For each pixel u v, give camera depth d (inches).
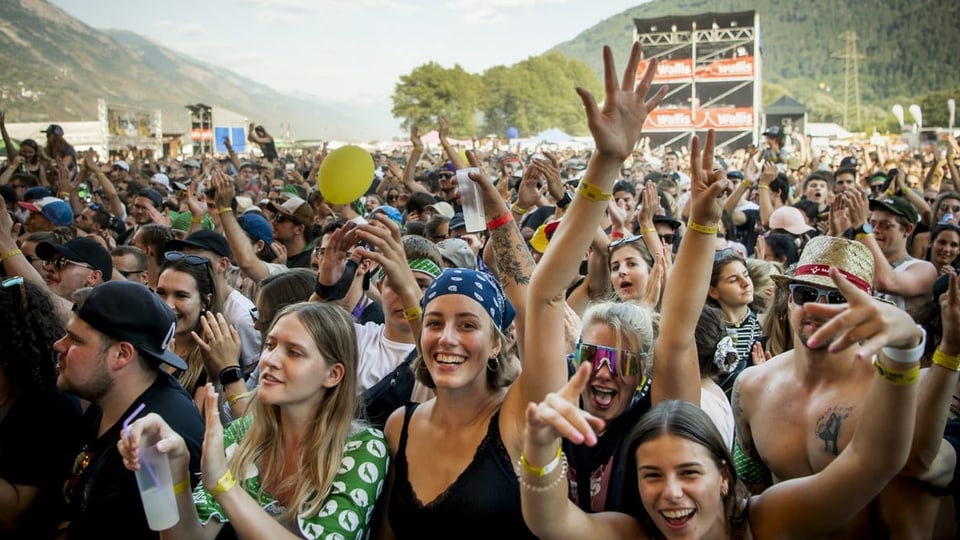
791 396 113.0
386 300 150.5
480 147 1956.2
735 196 303.4
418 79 4574.3
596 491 107.1
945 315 95.4
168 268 162.2
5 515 116.5
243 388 132.0
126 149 1375.5
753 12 1569.9
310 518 100.3
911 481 101.3
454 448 101.8
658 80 1624.0
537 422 78.8
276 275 167.5
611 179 95.3
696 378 109.0
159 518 89.2
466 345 100.8
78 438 121.3
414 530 99.7
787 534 90.7
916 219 220.4
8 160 476.1
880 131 4832.7
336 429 105.9
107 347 111.8
